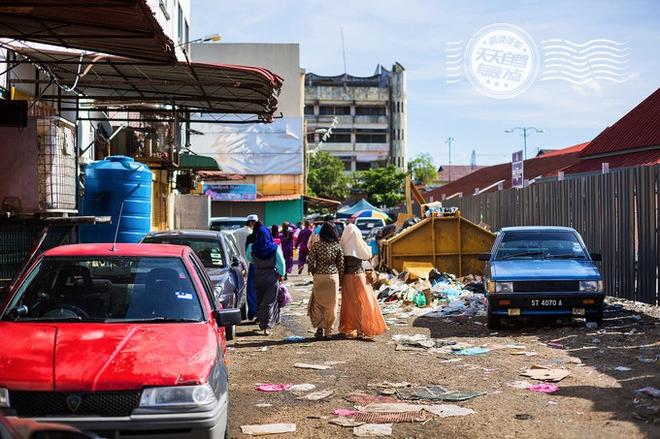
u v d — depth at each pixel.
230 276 13.13
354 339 12.62
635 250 15.38
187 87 15.23
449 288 18.75
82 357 5.59
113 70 13.88
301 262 29.58
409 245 22.06
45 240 11.89
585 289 12.66
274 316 13.48
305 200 52.03
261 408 7.88
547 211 20.62
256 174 47.66
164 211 29.00
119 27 9.40
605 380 8.68
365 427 7.00
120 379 5.36
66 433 3.94
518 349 11.04
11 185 10.51
